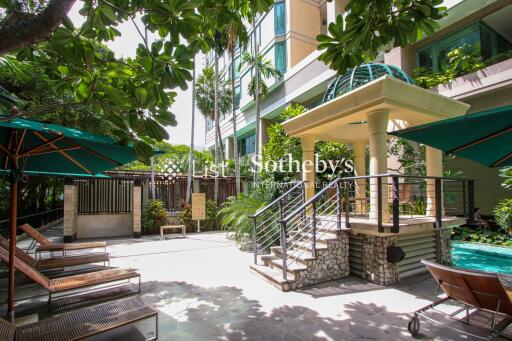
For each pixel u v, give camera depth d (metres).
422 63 11.56
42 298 4.41
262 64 15.67
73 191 10.02
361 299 4.27
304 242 5.70
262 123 20.53
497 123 3.07
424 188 9.03
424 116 5.61
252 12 3.28
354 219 6.10
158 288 4.81
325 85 14.55
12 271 3.26
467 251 8.71
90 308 3.21
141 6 2.72
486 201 11.97
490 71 8.84
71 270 5.80
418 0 2.39
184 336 3.20
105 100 2.69
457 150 3.73
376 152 5.02
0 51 1.90
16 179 3.16
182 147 25.78
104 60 2.88
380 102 4.71
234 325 3.46
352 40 2.59
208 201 12.78
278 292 4.58
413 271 5.38
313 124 6.25
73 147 3.36
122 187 11.79
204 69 22.31
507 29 10.76
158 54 2.61
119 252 7.86
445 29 10.89
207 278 5.38
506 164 4.03
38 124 2.81
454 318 3.26
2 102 3.95
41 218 12.67
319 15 18.17
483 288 2.90
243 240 8.09
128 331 3.30
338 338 3.15
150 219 11.31
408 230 4.76
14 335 2.56
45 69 3.01
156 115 2.71
